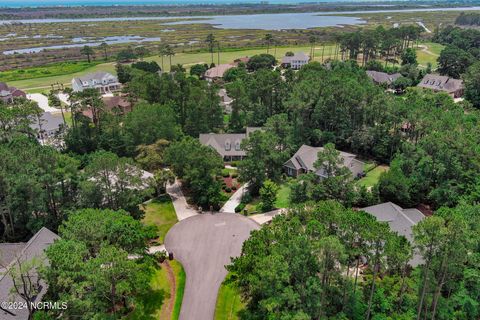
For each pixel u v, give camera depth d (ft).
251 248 141.28
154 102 346.33
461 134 232.12
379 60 621.72
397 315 141.18
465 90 419.54
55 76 569.64
